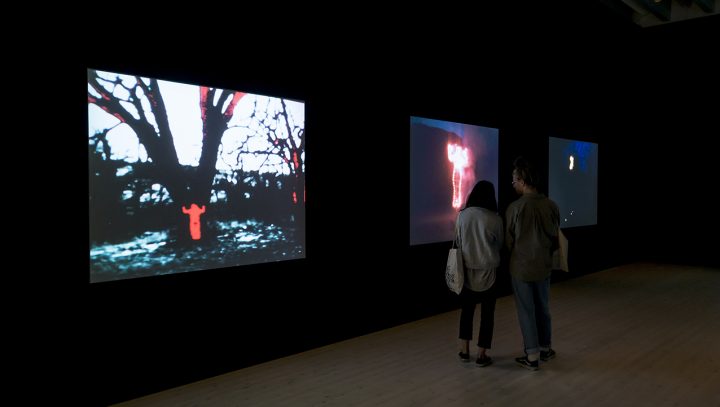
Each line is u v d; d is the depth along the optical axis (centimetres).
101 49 289
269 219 375
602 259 820
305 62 400
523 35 616
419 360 381
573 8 609
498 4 552
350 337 441
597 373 352
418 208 505
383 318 471
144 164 306
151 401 304
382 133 466
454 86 540
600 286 683
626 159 893
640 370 358
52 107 272
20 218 262
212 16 340
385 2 462
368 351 404
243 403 302
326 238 418
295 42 393
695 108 844
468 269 367
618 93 855
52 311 274
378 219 464
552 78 685
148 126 308
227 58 348
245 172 359
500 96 600
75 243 280
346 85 433
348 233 437
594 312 534
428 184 514
